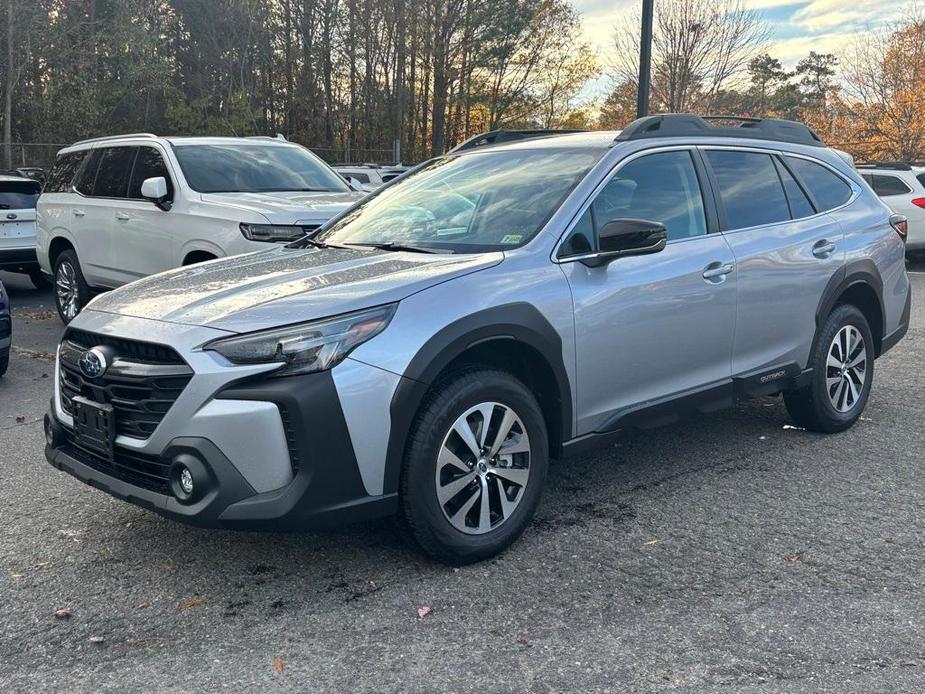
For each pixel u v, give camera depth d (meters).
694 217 4.53
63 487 4.66
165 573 3.60
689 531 3.95
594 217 4.09
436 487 3.43
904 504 4.27
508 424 3.65
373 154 35.81
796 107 54.91
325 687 2.78
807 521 4.06
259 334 3.15
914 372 7.14
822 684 2.73
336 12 36.06
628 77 34.50
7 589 3.48
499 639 3.04
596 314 3.92
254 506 3.10
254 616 3.23
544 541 3.86
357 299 3.30
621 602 3.29
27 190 12.44
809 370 5.14
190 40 33.62
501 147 4.89
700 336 4.43
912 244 14.44
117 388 3.40
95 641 3.07
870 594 3.33
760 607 3.24
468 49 37.62
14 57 26.98
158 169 8.18
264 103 36.16
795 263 4.90
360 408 3.19
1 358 7.22
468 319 3.45
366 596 3.37
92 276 9.05
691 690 2.72
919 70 31.70
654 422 4.30
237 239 7.02
